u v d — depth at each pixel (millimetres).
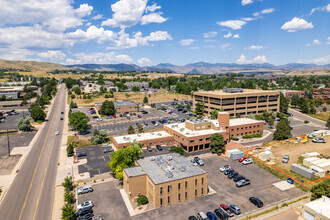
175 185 63156
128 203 63688
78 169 85875
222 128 113062
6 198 67562
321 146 107938
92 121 160250
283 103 182250
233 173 78875
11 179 78938
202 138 104125
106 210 60594
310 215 57719
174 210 60719
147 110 198250
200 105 177000
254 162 90188
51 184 75375
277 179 77312
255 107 177375
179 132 109562
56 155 100062
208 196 67438
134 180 65250
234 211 59031
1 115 169750
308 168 85312
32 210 61812
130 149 77062
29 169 86500
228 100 162875
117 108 179750
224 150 101562
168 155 82938
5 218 58625
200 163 88125
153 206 62344
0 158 97000
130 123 154750
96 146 110750
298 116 179125
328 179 67062
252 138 121312
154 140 109062
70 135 129625
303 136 124250
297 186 72625
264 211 60250
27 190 71875
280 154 99500
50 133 133875
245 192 69250
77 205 62594
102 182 75812
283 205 62562
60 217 58781
